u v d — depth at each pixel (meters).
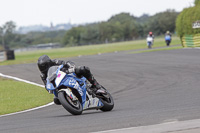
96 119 22.61
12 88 51.41
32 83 55.72
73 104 24.77
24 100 40.34
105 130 18.55
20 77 64.56
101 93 26.94
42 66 25.11
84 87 25.09
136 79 51.88
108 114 25.00
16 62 106.44
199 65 61.56
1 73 73.19
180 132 16.52
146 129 17.56
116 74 59.38
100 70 66.50
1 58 127.44
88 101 25.73
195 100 29.84
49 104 36.16
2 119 28.03
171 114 22.38
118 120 21.47
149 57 85.06
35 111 32.16
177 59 74.69
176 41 175.88
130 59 84.25
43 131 19.64
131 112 25.09
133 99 34.97
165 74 54.28
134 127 18.36
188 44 103.19
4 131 20.97
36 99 40.44
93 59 92.69
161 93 37.53
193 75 50.47
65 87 24.45
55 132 19.03
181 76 50.62
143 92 39.81
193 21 99.00
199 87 39.22
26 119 26.55
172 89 39.81
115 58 90.56
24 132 19.89
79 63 83.00
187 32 102.06
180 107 26.02
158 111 24.48
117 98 37.19
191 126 17.53
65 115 26.91
